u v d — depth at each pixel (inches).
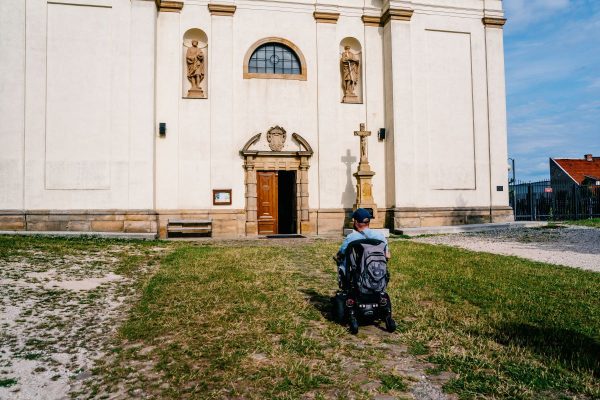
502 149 711.7
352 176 675.4
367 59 689.6
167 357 159.9
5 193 552.1
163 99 623.2
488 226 649.0
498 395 127.3
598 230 551.8
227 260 355.3
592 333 179.0
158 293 246.8
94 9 584.1
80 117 574.6
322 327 191.2
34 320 203.6
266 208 656.4
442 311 212.4
